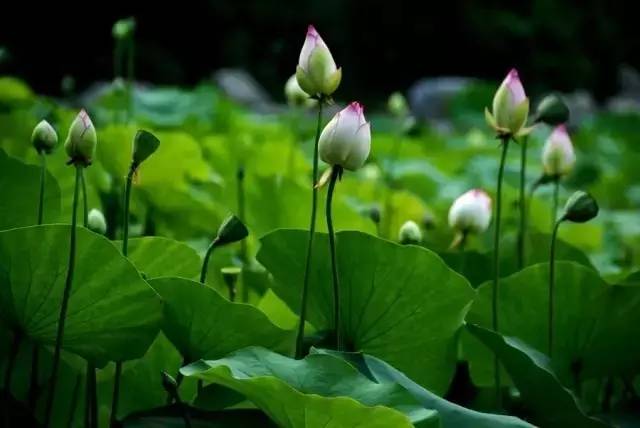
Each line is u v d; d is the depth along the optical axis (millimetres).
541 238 4836
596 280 4371
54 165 4984
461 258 4707
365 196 6348
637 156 11125
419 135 12086
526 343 4312
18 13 21078
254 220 5137
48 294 3910
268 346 4051
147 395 4172
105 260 3893
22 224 4293
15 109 6453
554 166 4730
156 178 5203
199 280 4293
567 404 4090
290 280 4211
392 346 4168
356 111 3941
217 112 8805
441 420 3820
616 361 4414
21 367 4129
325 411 3717
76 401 4102
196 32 24016
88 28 21703
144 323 3943
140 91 8812
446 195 7508
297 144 7402
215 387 4008
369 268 4133
